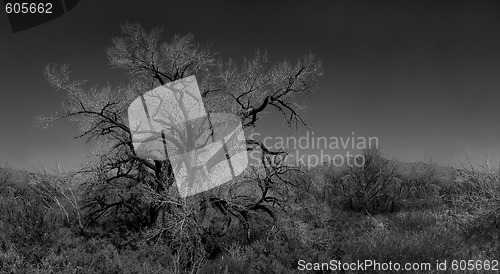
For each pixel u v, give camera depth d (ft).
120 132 62.39
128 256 51.16
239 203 58.34
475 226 57.52
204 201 56.59
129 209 62.54
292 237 56.85
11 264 45.78
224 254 54.03
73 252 50.26
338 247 54.29
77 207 59.26
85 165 60.49
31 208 61.00
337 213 72.59
